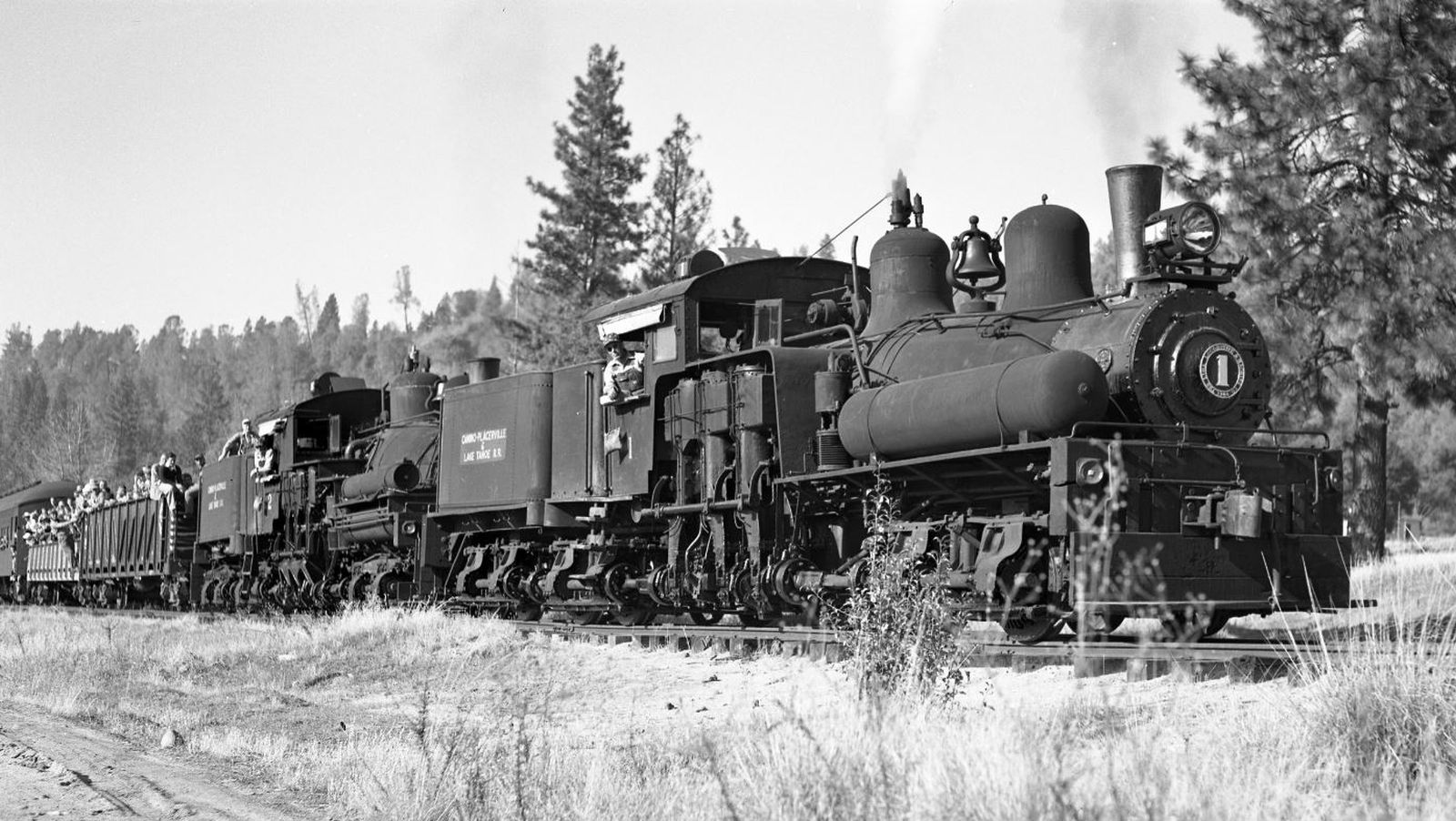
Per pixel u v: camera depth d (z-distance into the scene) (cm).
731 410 1759
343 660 1848
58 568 4691
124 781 963
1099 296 1444
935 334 1557
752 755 841
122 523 4141
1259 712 913
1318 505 1377
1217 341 1383
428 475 2595
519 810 821
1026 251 1519
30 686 1638
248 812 872
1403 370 2189
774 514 1712
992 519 1415
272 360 19275
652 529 1994
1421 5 2212
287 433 3105
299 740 1209
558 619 2245
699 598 1828
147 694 1588
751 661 1574
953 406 1392
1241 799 698
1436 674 866
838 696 1025
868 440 1517
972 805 684
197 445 12512
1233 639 1338
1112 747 742
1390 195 2275
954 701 1013
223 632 2359
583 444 2097
